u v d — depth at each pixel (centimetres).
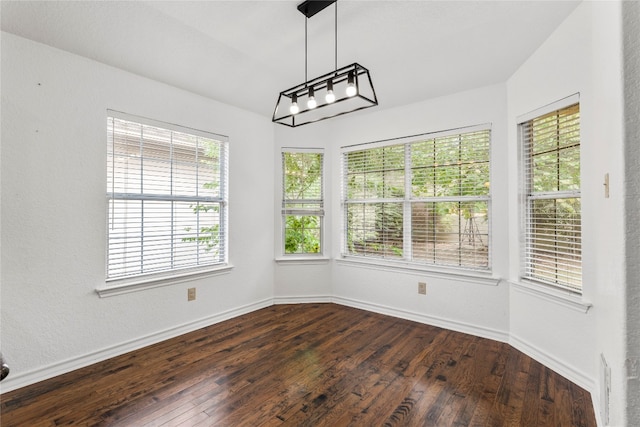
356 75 187
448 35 224
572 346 214
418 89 305
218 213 339
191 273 304
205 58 255
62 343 227
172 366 237
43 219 219
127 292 262
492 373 227
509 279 276
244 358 250
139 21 208
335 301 402
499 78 278
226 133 339
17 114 208
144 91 273
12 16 192
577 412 182
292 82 300
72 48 227
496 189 287
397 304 350
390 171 359
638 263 69
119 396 198
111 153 258
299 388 208
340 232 397
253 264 369
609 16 98
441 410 186
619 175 76
